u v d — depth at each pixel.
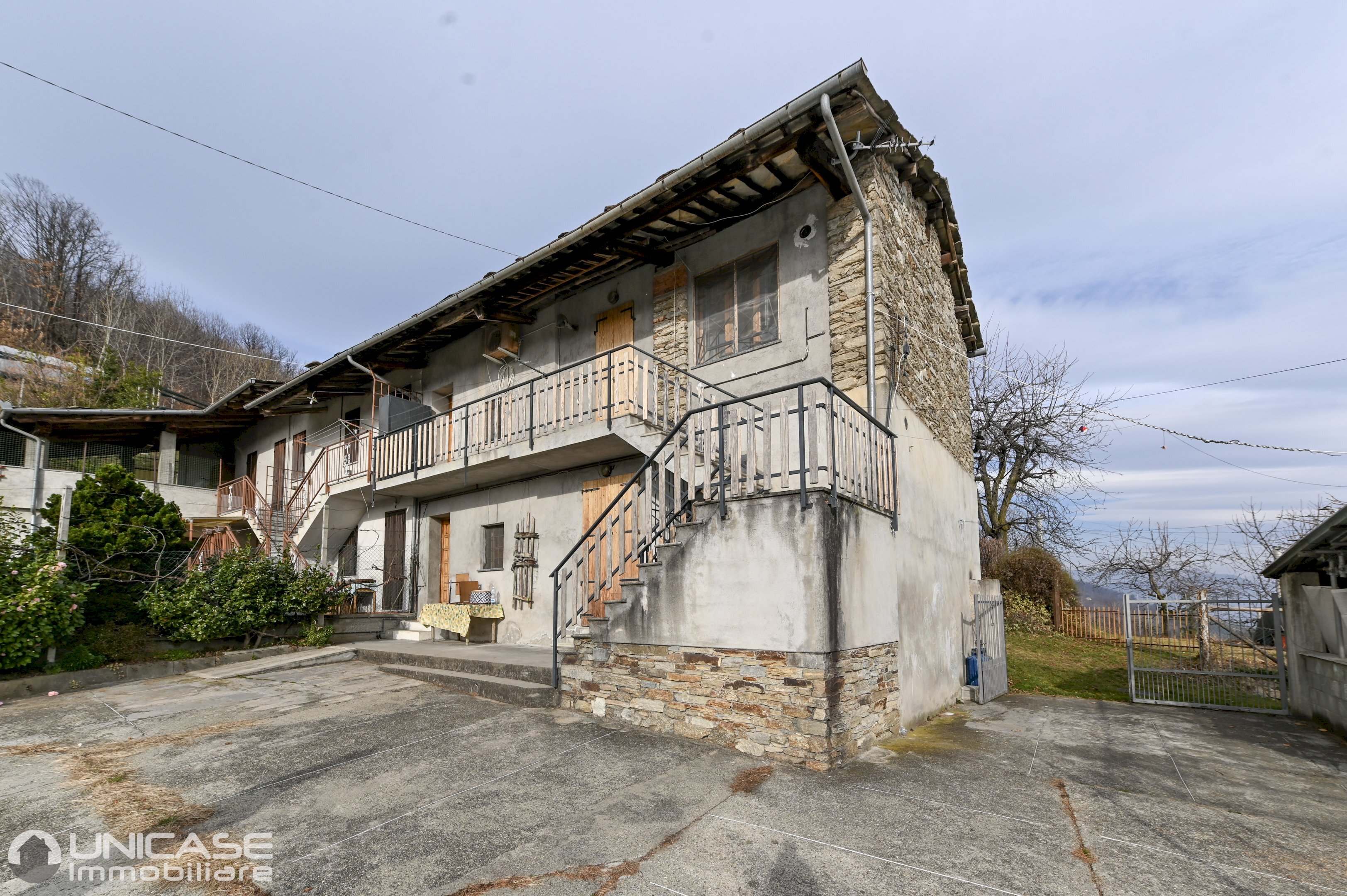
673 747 5.48
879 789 4.76
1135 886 3.41
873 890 3.31
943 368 10.05
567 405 9.14
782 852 3.70
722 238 8.88
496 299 10.34
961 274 11.08
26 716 6.52
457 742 5.62
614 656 6.36
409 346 12.59
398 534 13.09
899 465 7.27
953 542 9.77
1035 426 18.56
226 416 17.86
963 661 9.55
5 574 7.57
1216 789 5.07
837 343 7.49
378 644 10.24
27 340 25.41
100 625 8.70
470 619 9.98
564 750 5.43
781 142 7.00
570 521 9.76
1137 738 6.85
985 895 3.28
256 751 5.37
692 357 9.00
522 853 3.66
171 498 17.41
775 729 5.21
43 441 14.59
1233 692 9.23
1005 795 4.75
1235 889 3.40
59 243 30.59
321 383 14.09
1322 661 7.57
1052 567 16.31
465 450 10.10
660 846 3.76
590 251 8.91
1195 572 17.08
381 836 3.86
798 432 5.30
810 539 5.17
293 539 13.39
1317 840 4.07
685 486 7.30
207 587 9.28
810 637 5.09
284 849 3.70
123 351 30.19
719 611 5.64
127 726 6.12
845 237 7.57
